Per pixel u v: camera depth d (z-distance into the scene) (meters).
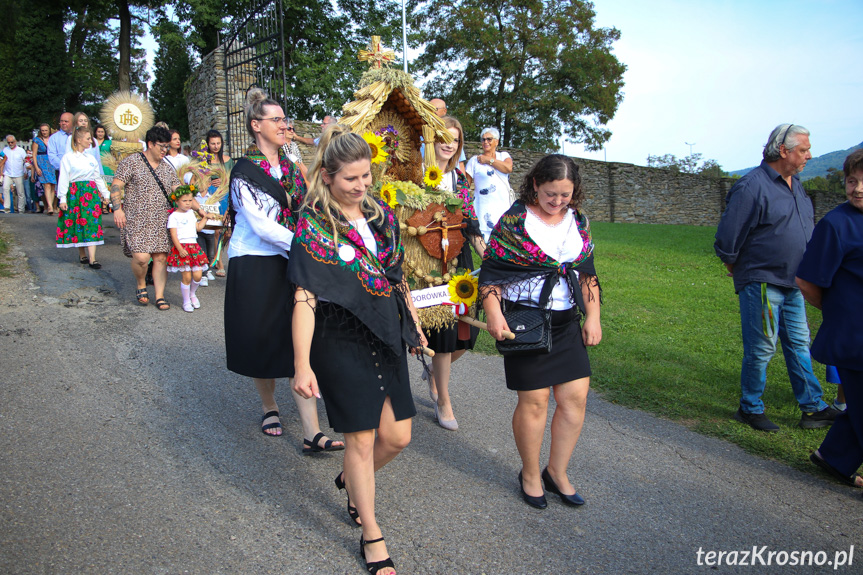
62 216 7.70
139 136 9.50
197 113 17.78
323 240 2.55
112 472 3.32
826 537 3.11
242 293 3.60
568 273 3.10
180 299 7.03
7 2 30.48
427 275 3.96
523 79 30.45
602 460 3.85
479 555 2.82
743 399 4.49
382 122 4.16
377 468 2.90
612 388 5.12
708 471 3.76
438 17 29.92
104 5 29.69
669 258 11.98
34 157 12.35
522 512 3.21
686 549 2.95
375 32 23.98
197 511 3.02
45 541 2.69
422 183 4.24
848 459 3.61
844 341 3.50
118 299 6.74
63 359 4.90
